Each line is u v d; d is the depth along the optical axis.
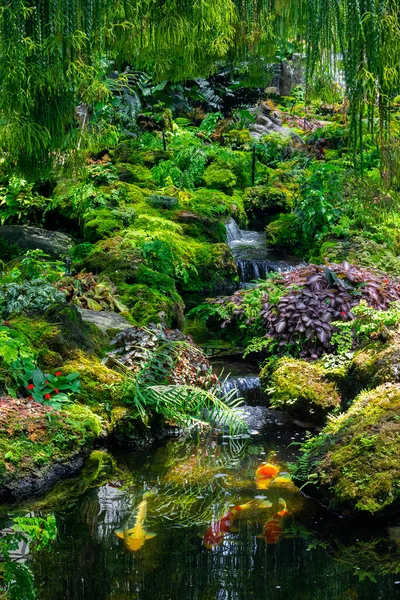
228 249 9.98
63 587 3.16
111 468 4.69
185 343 5.89
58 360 5.48
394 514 3.96
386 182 2.97
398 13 2.75
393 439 4.20
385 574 3.34
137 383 5.40
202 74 3.68
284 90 16.72
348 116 2.93
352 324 6.12
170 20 3.14
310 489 4.22
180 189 11.95
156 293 7.75
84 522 3.88
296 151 14.20
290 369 5.79
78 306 7.19
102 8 3.07
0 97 3.10
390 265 9.34
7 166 3.69
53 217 11.06
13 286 6.17
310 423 5.51
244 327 6.94
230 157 13.23
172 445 5.14
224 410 5.40
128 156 12.50
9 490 4.28
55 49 3.03
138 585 3.19
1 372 5.12
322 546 3.61
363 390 5.32
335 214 10.43
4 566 3.38
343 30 2.87
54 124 3.33
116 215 10.18
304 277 7.23
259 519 3.92
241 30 3.36
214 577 3.25
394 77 2.77
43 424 4.74
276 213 12.34
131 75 13.10
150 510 4.03
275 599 3.08
